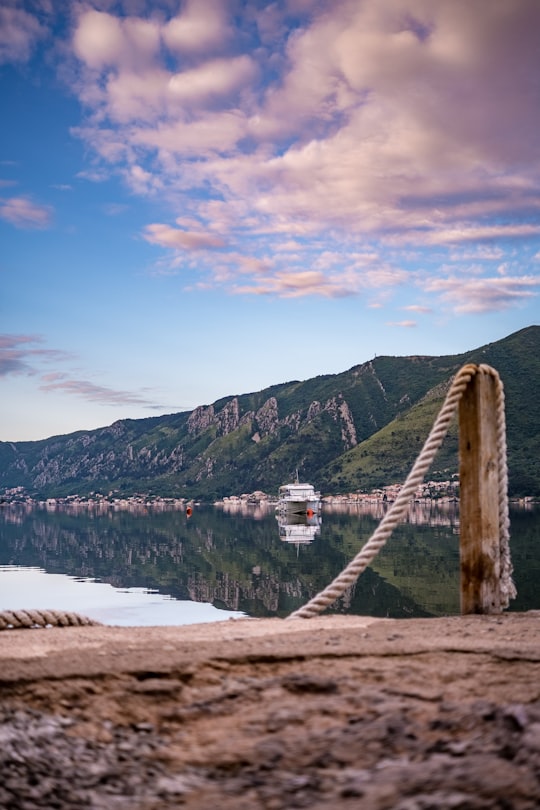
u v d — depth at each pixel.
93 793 3.79
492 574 7.52
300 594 37.00
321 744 4.18
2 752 4.06
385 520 7.83
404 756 4.00
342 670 5.02
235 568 50.41
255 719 4.49
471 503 7.54
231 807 3.60
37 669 4.91
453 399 7.65
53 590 37.72
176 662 5.07
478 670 4.92
